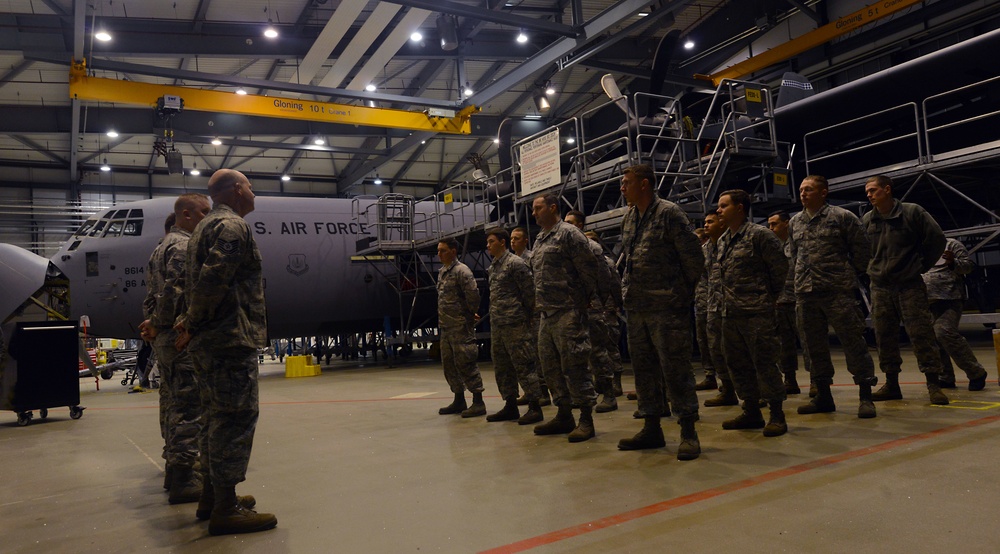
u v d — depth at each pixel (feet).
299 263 45.70
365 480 12.21
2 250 35.24
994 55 32.24
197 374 9.85
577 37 49.96
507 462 12.91
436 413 20.99
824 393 16.14
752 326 14.07
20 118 68.95
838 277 15.14
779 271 13.84
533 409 17.83
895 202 16.79
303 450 15.71
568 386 14.83
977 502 8.54
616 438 14.74
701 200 25.77
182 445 11.84
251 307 10.07
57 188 85.35
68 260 39.29
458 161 101.04
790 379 20.06
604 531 8.36
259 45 58.59
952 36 62.69
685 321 12.50
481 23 62.08
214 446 9.59
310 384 36.63
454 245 19.86
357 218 49.03
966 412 14.89
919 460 10.82
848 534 7.67
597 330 18.16
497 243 18.21
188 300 9.78
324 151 84.64
